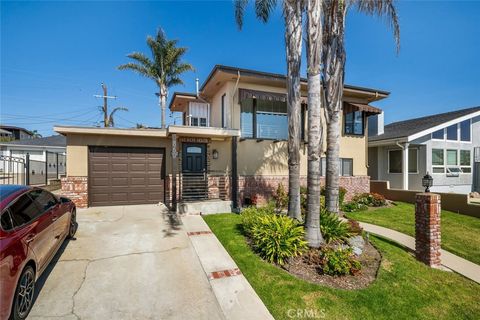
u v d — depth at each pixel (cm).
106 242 697
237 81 1273
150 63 2284
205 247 689
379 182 1697
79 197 1120
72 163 1119
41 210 503
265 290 488
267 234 642
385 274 585
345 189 1448
